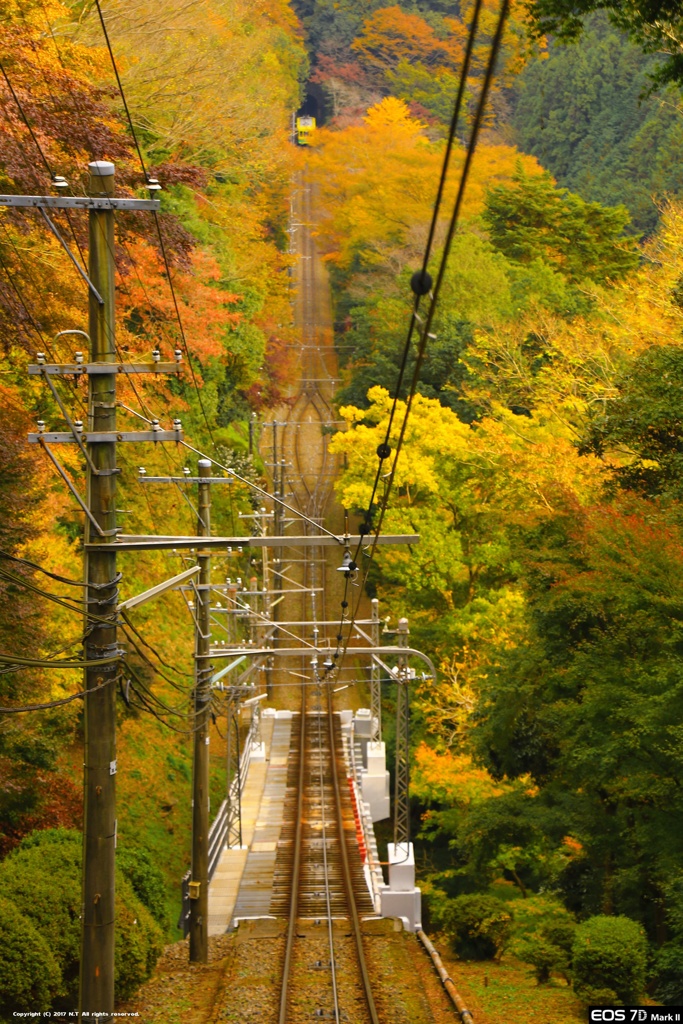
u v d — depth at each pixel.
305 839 42.69
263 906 35.78
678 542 25.45
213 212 69.75
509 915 29.61
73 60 35.03
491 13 72.81
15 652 24.61
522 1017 22.88
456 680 44.03
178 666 49.22
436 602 53.28
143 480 25.03
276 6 121.56
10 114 28.11
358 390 74.75
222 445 64.19
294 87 123.50
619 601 25.34
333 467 81.25
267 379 79.81
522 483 42.69
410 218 86.81
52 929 21.03
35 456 26.83
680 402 27.92
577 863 32.44
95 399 15.39
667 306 41.75
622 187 90.12
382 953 29.56
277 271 88.25
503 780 37.69
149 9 45.62
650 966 24.50
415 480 51.81
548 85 108.12
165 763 44.34
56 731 31.73
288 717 59.75
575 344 49.16
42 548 30.33
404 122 100.44
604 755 24.94
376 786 48.00
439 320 63.88
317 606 67.62
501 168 90.06
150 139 51.47
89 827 15.60
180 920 35.16
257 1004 24.80
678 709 22.88
